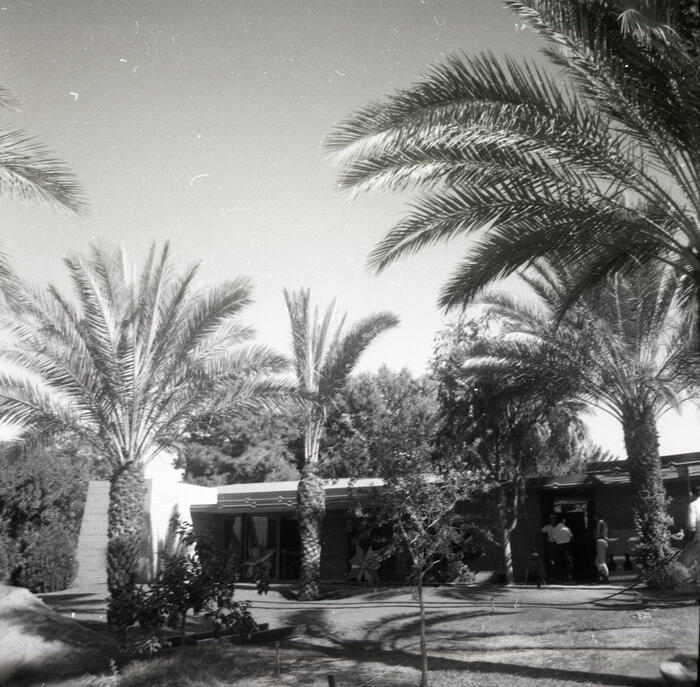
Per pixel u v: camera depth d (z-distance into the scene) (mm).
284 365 15617
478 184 9188
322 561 22328
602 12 7973
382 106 8469
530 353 15922
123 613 10500
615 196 8742
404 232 9695
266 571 11445
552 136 8414
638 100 8125
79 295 14398
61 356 14078
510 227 9305
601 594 14414
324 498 18578
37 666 10680
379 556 9547
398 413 10656
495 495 18234
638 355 15797
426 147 8852
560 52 8320
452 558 9797
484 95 8297
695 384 15609
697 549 10008
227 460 41375
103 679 9781
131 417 14820
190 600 10344
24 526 19922
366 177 9195
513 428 18875
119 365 14477
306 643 12023
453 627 12312
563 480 18578
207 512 24438
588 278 9922
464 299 10023
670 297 15383
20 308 13273
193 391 15172
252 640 12211
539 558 18000
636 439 15984
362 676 9148
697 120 7797
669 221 9164
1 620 12000
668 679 6953
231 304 14992
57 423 14500
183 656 10531
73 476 21312
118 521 14383
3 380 13961
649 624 10461
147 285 15320
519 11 8148
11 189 9977
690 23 7355
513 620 12320
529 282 16203
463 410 18641
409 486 9250
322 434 18938
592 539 19266
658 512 15523
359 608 15430
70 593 19500
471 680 8398
